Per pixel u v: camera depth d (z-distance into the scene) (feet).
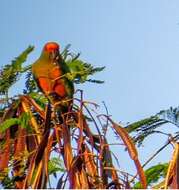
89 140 22.91
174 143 23.09
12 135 25.31
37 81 29.22
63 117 23.32
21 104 25.79
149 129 25.13
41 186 22.06
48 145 22.76
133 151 22.48
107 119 23.35
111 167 22.66
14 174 23.86
